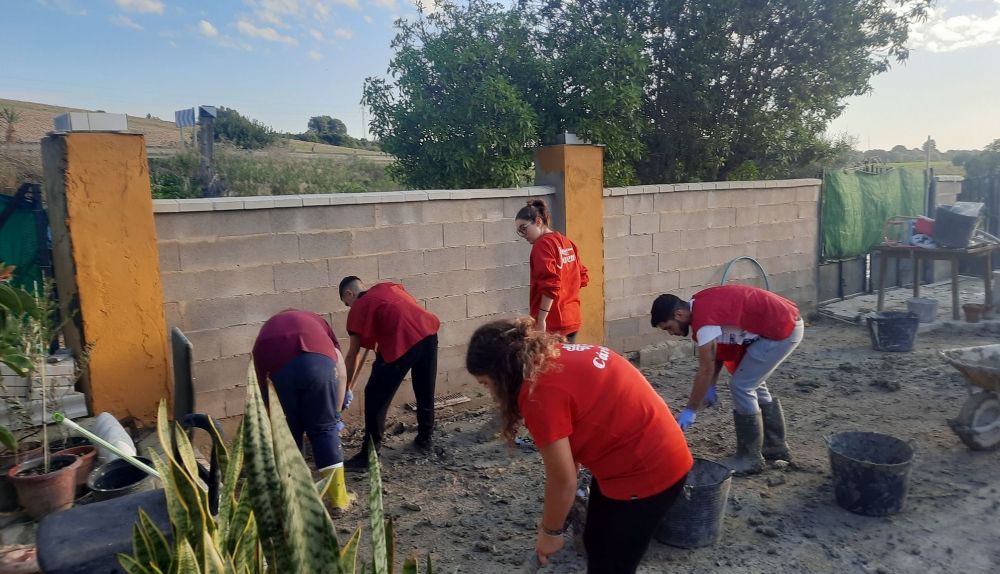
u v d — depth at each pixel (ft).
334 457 14.20
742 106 37.91
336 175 82.99
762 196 29.94
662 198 26.32
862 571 12.19
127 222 15.75
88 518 8.04
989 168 60.44
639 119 34.24
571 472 8.20
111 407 15.89
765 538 13.35
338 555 5.16
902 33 36.63
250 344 18.10
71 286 15.53
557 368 8.30
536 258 18.33
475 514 14.76
